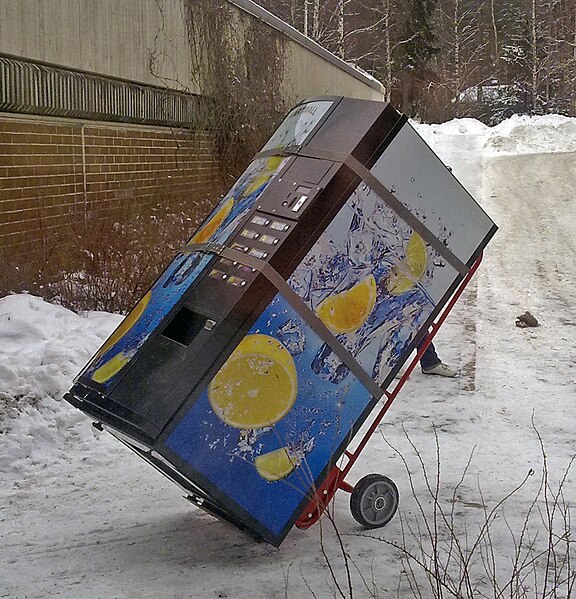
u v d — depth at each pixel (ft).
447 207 15.62
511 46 183.21
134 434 13.08
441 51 171.94
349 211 14.51
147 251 31.09
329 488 14.74
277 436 13.79
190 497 15.52
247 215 15.03
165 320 14.21
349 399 14.52
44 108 34.09
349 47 150.92
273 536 13.79
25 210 33.37
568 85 168.04
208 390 13.23
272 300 13.78
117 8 40.57
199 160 51.29
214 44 52.08
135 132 43.42
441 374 24.64
